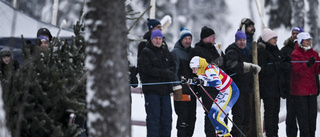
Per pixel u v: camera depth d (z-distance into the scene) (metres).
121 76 5.62
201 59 10.48
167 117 10.62
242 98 11.40
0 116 5.29
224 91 10.62
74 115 7.41
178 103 11.09
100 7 5.57
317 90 12.75
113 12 5.58
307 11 23.94
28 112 7.14
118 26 5.62
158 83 10.35
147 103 10.45
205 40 11.20
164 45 10.90
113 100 5.57
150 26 11.20
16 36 11.22
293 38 13.16
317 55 12.66
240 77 11.40
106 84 5.57
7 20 11.34
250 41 12.38
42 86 7.46
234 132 11.42
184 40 11.33
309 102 12.53
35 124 7.11
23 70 7.48
